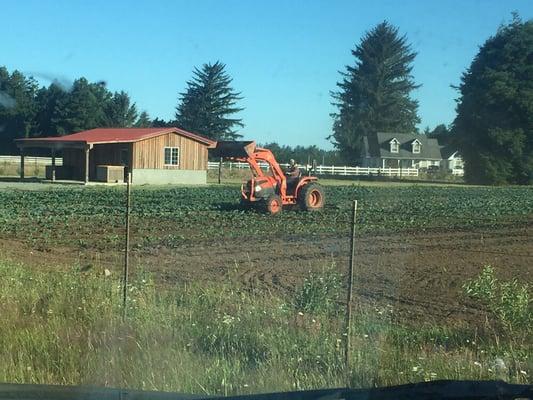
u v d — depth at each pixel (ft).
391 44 268.82
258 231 69.10
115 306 27.86
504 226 77.87
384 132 276.41
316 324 26.66
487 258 52.42
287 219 81.30
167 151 155.43
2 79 216.33
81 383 19.77
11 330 24.77
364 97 273.75
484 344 25.64
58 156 207.82
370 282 40.40
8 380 20.03
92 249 55.77
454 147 234.38
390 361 21.97
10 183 145.07
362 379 19.89
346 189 150.71
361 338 24.81
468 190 161.38
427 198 126.93
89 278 34.91
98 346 23.08
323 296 31.91
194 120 263.70
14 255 50.34
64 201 100.68
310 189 91.76
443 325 29.58
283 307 29.32
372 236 66.59
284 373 20.33
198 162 160.86
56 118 216.54
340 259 50.88
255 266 47.14
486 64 205.05
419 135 285.43
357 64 273.13
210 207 94.84
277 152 247.50
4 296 29.76
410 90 275.39
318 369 21.06
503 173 207.10
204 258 51.01
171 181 156.35
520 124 202.59
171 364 21.04
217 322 26.04
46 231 67.31
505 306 28.25
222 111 265.54
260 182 88.38
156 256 52.01
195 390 19.08
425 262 49.83
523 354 23.35
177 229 70.44
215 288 35.76
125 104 227.81
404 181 215.31
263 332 24.66
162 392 16.81
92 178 156.87
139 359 21.57
